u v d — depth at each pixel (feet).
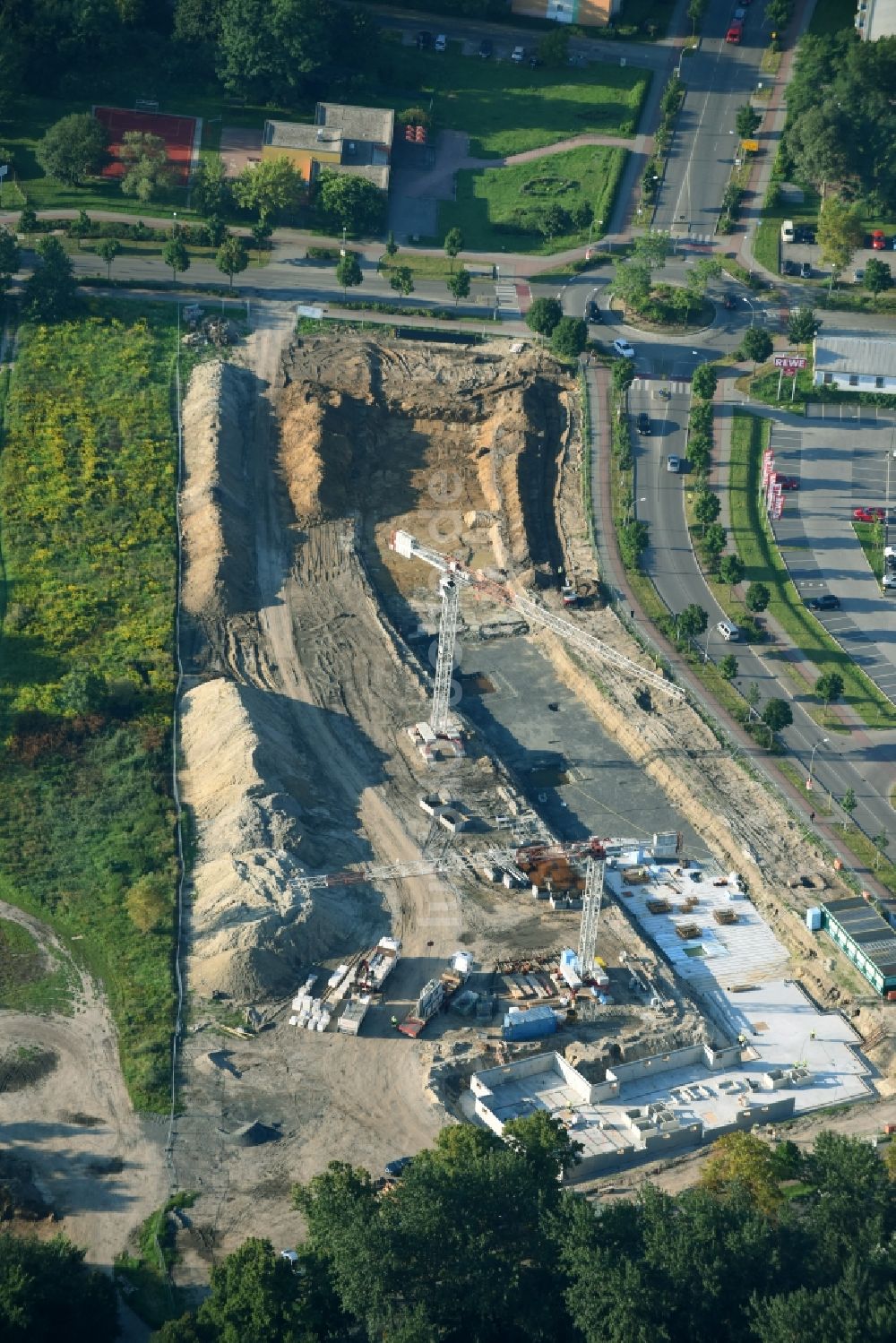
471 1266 649.61
